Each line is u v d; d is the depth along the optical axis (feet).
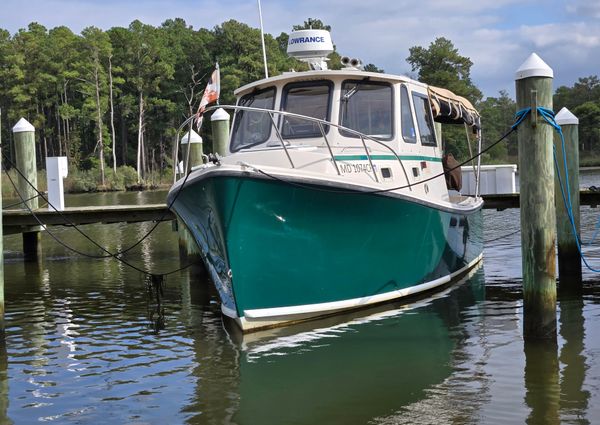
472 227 43.57
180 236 51.93
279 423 20.20
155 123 269.23
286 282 29.45
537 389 21.94
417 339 28.19
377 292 32.86
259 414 20.92
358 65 35.58
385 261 32.55
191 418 20.83
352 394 22.26
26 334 31.81
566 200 36.17
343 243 30.45
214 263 30.71
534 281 26.58
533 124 25.68
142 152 266.77
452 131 167.12
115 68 255.50
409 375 23.86
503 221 82.74
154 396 22.77
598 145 335.67
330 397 22.07
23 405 22.40
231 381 23.88
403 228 32.53
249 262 28.35
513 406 20.66
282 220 28.32
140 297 40.06
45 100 261.85
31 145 53.83
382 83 34.12
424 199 33.17
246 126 34.83
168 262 54.60
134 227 86.74
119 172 235.20
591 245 54.39
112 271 50.31
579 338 27.50
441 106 39.50
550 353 25.54
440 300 35.35
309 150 31.71
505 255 53.47
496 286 39.29
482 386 22.45
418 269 35.04
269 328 30.07
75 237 75.61
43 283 45.68
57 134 277.85
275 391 22.75
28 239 55.88
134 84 264.52
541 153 25.85
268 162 31.48
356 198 29.48
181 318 34.30
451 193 48.08
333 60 142.10
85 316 35.27
